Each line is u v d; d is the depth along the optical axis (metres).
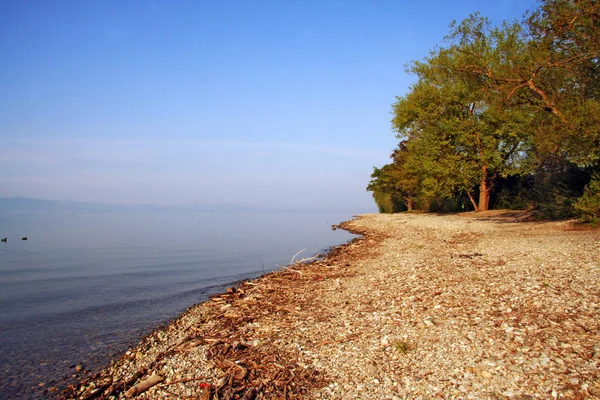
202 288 15.66
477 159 34.78
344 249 24.47
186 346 8.49
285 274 16.62
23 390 7.20
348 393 5.98
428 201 52.84
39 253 29.14
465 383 5.85
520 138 30.58
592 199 19.36
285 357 7.41
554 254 13.21
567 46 18.05
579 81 18.62
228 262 23.31
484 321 7.86
